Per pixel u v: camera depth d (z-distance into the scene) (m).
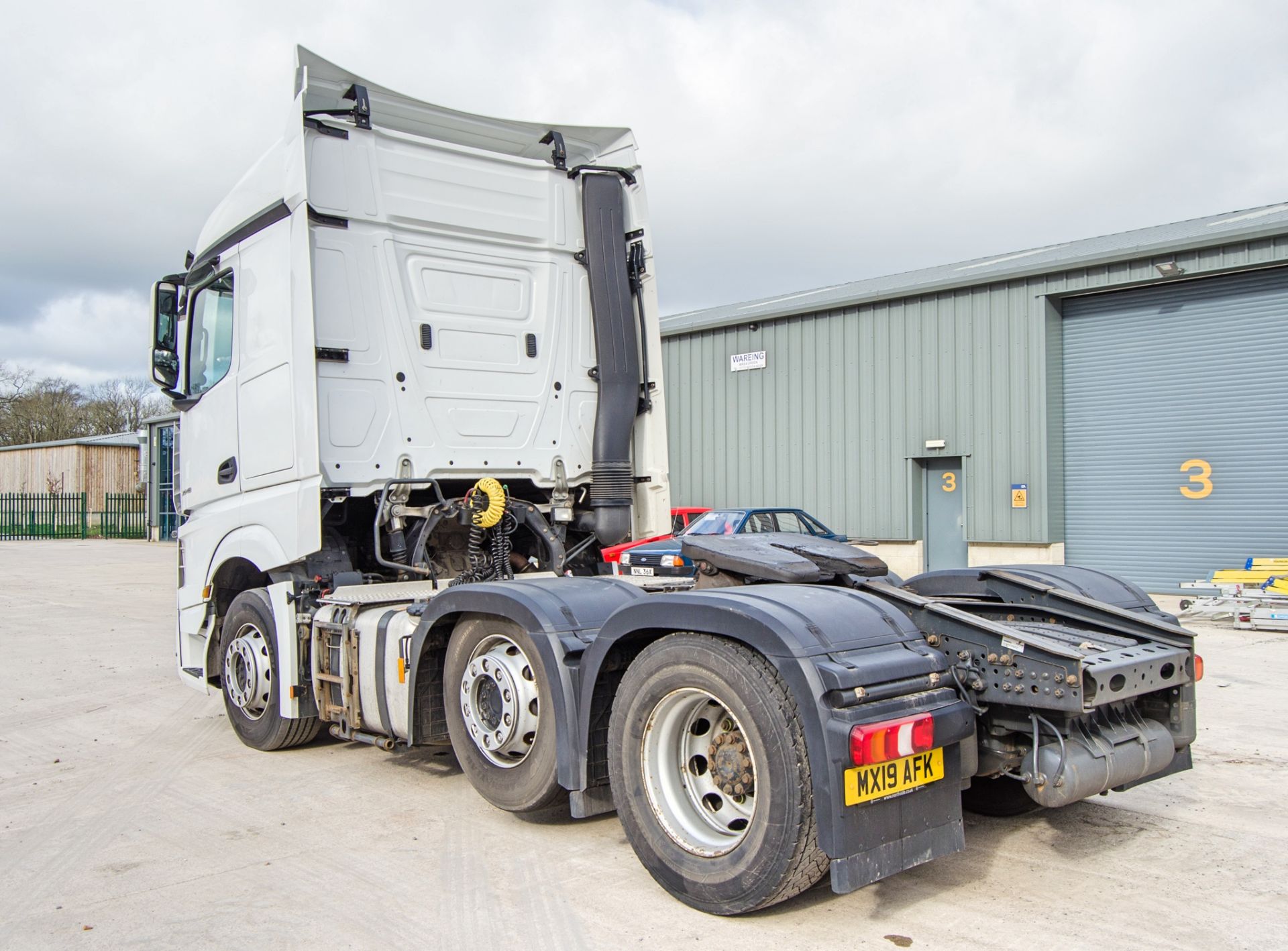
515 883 3.65
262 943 3.17
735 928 3.22
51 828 4.41
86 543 35.81
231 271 5.83
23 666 9.10
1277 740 5.84
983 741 3.52
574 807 3.76
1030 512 16.25
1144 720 3.74
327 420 5.17
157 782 5.14
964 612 3.67
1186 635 3.76
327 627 5.05
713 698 3.27
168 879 3.76
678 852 3.35
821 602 3.31
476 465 5.64
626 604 3.67
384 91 5.49
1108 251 15.22
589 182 6.13
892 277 22.88
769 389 19.78
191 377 6.33
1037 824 4.34
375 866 3.85
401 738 4.63
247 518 5.58
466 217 5.72
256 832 4.30
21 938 3.24
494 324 5.79
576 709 3.79
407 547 5.59
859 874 2.92
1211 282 15.01
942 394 17.33
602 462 6.05
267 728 5.55
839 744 2.91
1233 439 14.88
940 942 3.11
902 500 17.86
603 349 6.07
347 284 5.30
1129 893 3.53
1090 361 16.25
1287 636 10.32
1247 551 14.77
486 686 4.26
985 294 16.80
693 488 21.08
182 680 6.46
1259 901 3.46
